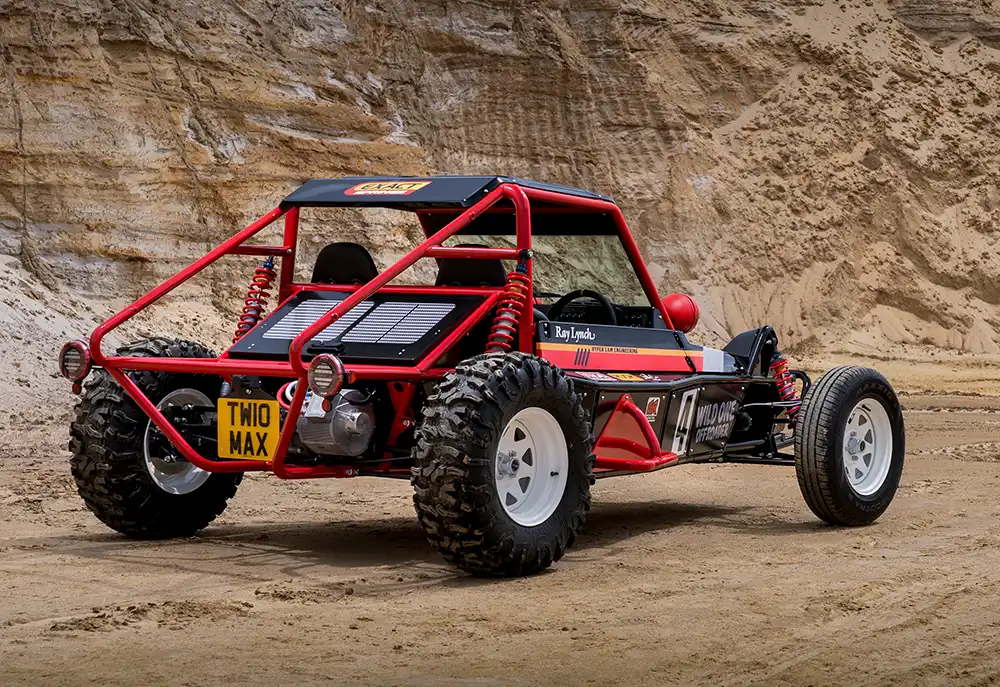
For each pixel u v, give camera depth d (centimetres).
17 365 1560
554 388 608
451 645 457
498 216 743
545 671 423
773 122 3294
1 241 2020
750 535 732
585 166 3081
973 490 922
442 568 618
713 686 409
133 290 2105
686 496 926
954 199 3356
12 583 571
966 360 2977
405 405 643
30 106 2122
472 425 566
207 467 645
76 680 409
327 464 643
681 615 508
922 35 3647
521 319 662
